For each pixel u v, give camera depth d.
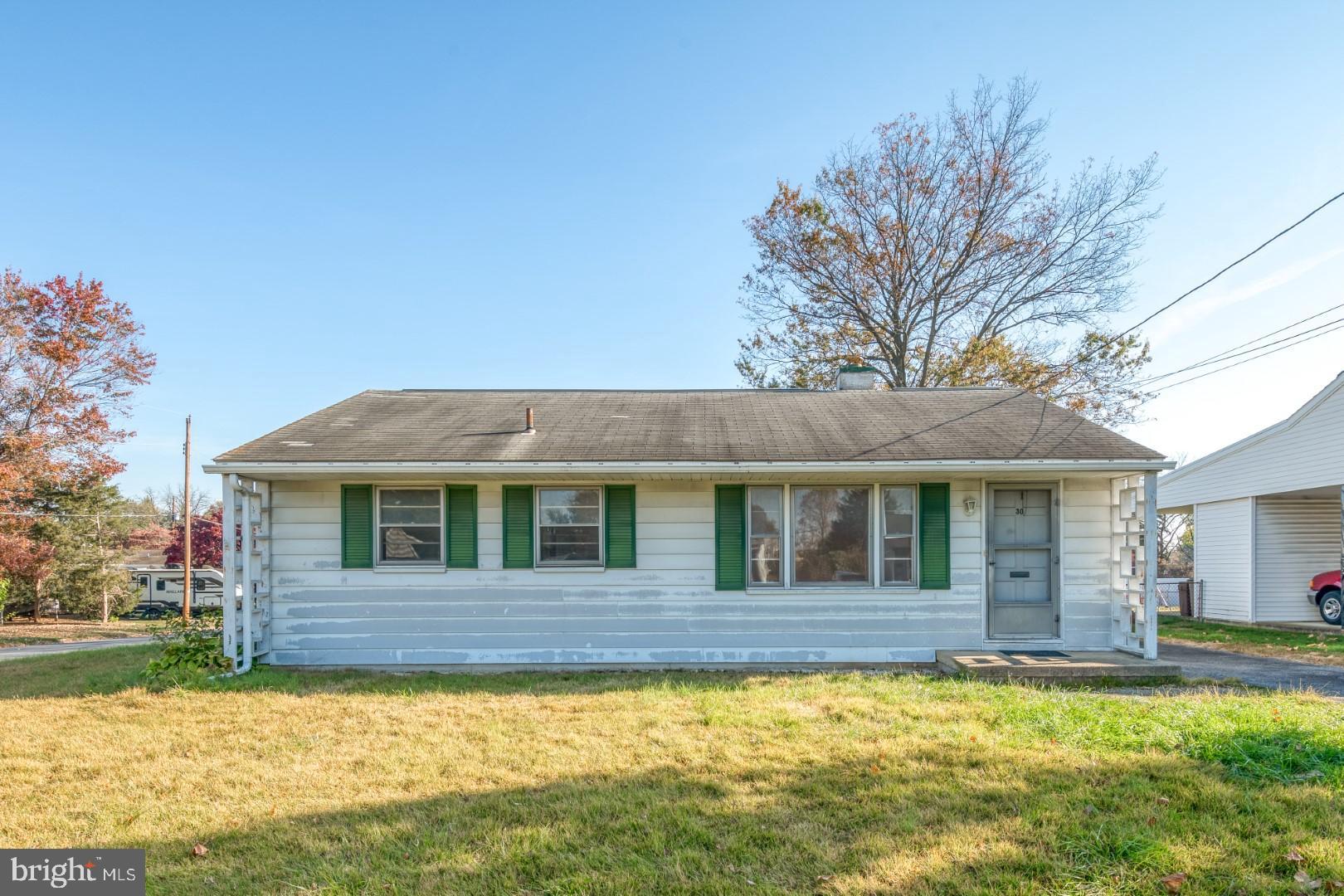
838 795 4.68
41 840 4.18
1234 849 3.85
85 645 21.95
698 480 9.62
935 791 4.69
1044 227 23.31
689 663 9.50
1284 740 5.44
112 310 24.23
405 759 5.52
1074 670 8.41
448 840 4.11
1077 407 23.17
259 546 9.34
